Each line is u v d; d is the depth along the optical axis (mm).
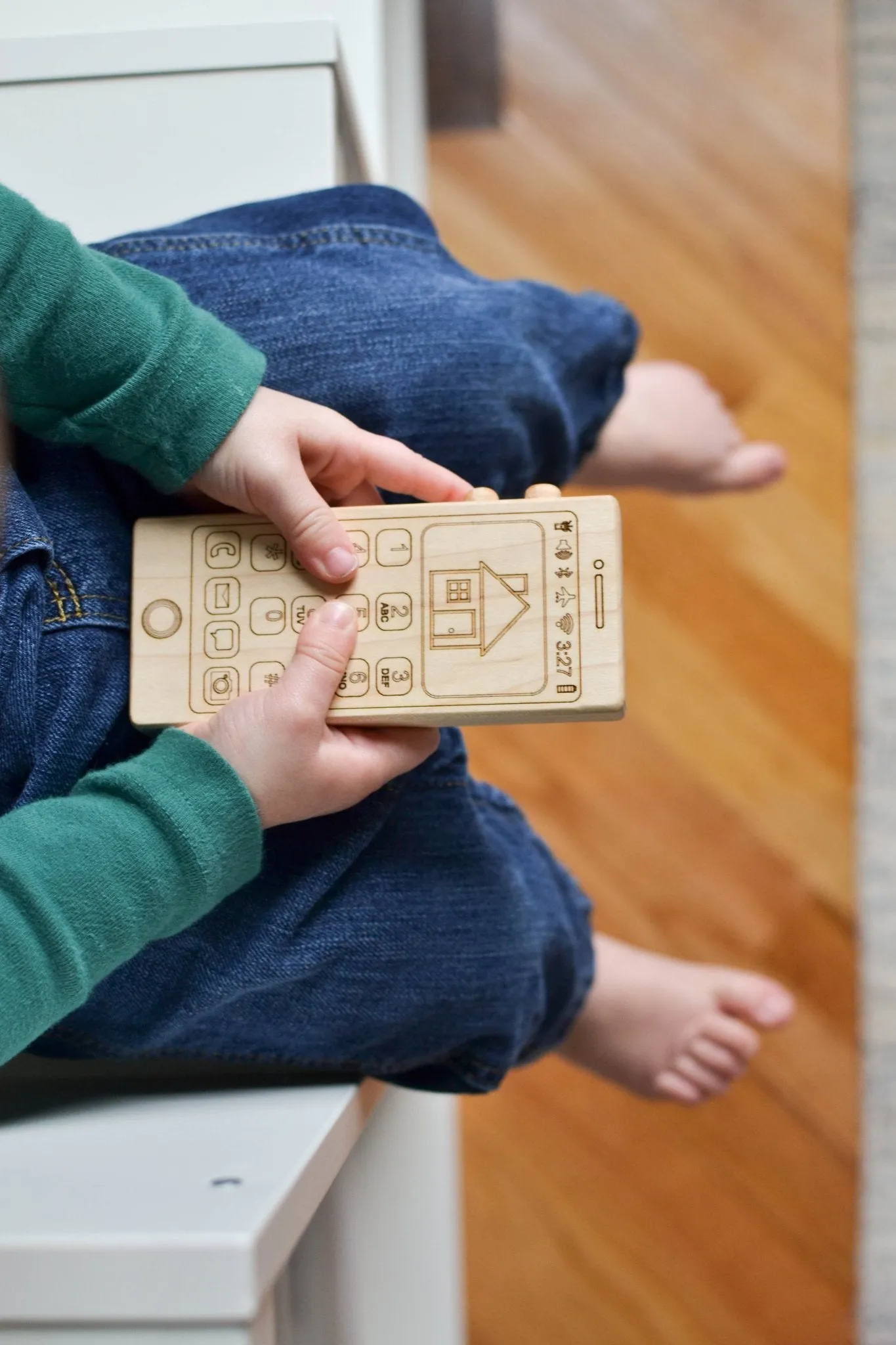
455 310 587
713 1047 870
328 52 697
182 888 422
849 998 1069
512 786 1109
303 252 597
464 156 1189
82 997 407
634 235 1187
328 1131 444
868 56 1188
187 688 467
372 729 475
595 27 1197
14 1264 305
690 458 941
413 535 459
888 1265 1022
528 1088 1060
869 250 1181
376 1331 814
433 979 533
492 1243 1033
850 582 1135
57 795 474
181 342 464
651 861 1096
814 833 1095
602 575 448
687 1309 1019
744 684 1120
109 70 704
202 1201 337
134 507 514
